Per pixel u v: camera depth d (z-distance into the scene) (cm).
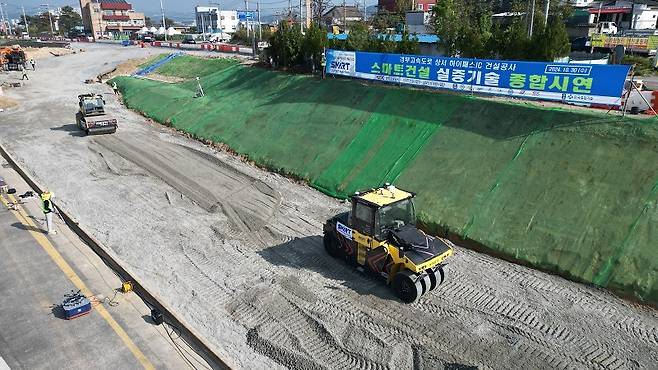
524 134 1758
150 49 7100
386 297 1236
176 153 2419
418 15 4425
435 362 1009
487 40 2395
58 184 2020
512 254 1407
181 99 3338
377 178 1891
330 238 1427
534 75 1855
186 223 1678
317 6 6375
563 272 1313
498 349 1041
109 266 1385
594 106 1897
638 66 3850
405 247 1202
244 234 1605
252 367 1004
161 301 1184
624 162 1492
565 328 1105
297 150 2241
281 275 1345
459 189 1675
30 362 1001
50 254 1438
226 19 13700
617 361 1003
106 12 13488
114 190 1962
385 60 2380
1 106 3491
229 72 3650
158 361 1010
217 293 1266
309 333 1105
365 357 1025
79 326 1111
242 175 2119
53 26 16312
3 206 1777
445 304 1202
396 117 2133
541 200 1511
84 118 2709
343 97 2447
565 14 4094
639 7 5741
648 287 1194
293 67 3212
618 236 1320
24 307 1180
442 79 2156
